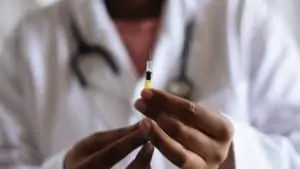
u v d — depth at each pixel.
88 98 0.99
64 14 1.06
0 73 1.05
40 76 1.02
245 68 1.00
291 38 1.16
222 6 1.03
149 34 1.02
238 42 1.01
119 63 0.99
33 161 1.02
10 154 1.02
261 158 0.83
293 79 1.02
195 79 0.99
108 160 0.67
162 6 1.02
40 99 1.01
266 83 1.01
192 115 0.67
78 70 1.01
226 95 0.98
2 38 1.25
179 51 1.00
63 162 0.77
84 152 0.71
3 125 1.03
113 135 0.70
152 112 0.66
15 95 1.04
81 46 1.03
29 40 1.05
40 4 1.28
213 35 1.01
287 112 1.00
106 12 1.03
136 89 0.98
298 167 0.91
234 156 0.77
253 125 1.01
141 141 0.66
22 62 1.04
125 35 1.02
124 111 0.98
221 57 1.00
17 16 1.30
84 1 1.03
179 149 0.65
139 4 1.02
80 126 0.98
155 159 0.86
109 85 0.99
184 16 1.02
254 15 1.03
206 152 0.67
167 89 0.98
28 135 1.03
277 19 1.09
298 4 1.27
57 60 1.02
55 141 0.99
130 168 0.67
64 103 0.99
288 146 0.94
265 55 1.02
